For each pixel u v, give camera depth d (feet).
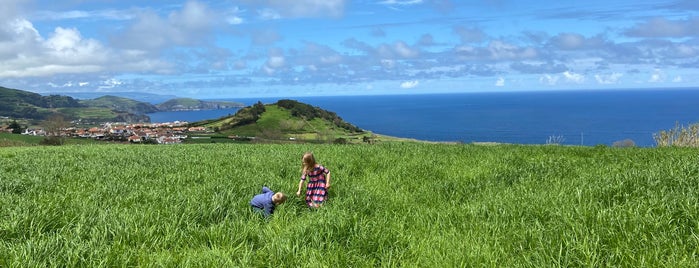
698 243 17.67
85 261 18.54
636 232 19.12
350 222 23.56
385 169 45.78
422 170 43.21
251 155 59.82
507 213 24.75
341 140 421.18
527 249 19.99
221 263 18.79
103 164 50.34
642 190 26.58
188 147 83.66
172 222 23.80
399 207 30.09
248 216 27.50
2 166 48.85
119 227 22.25
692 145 71.46
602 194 26.50
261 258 19.86
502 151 57.98
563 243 19.10
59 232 22.52
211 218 25.88
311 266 18.70
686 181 27.94
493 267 18.17
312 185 31.81
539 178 36.91
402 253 20.54
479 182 36.11
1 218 23.72
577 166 42.01
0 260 18.31
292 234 22.11
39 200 28.68
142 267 18.58
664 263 16.57
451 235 22.77
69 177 40.73
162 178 38.40
